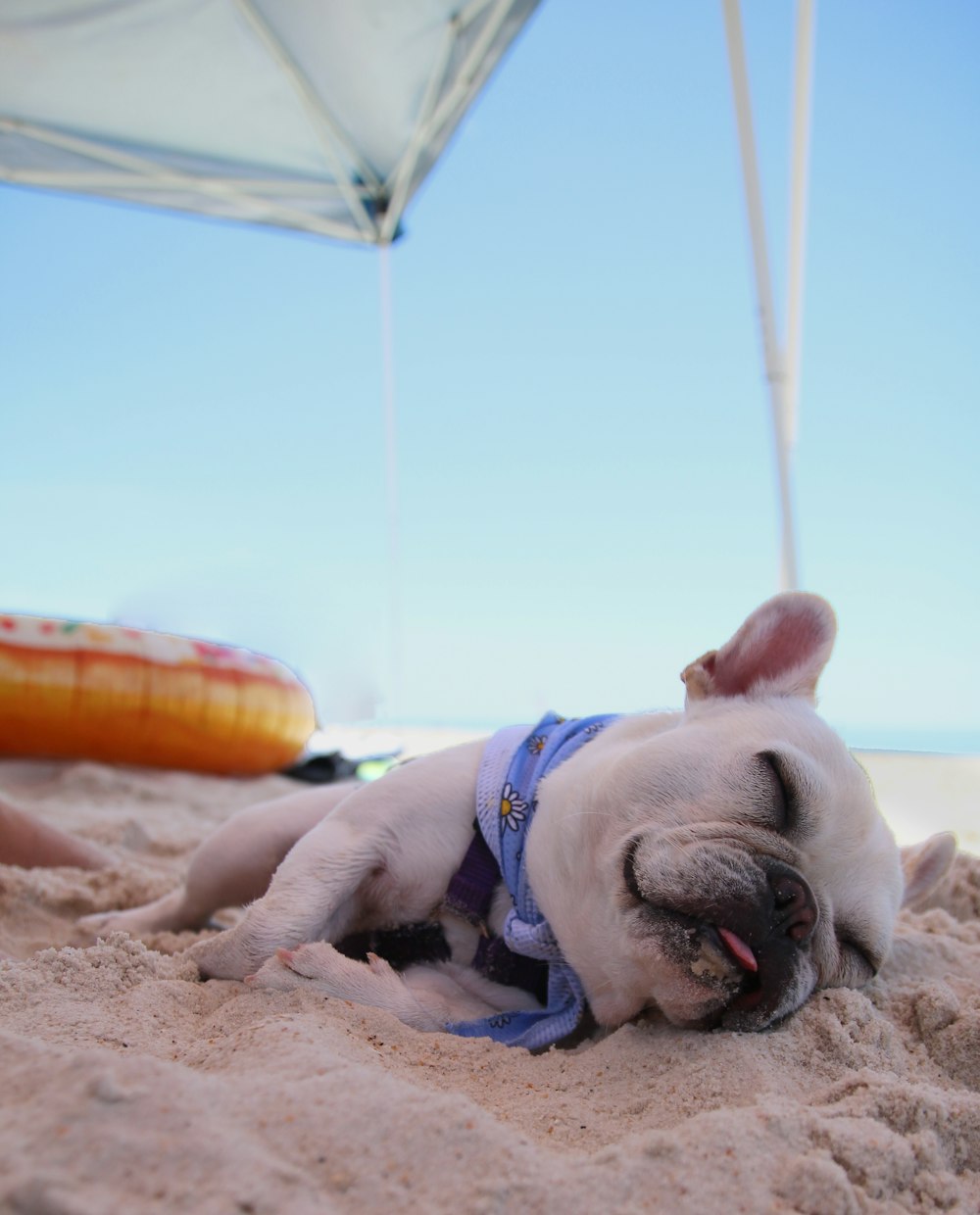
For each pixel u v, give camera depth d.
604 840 0.53
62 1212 0.26
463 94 1.70
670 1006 0.48
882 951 0.53
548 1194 0.31
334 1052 0.41
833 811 0.51
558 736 0.64
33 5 1.43
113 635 1.47
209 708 1.50
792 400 1.35
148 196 1.97
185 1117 0.30
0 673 1.38
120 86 1.64
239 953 0.54
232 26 1.52
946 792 1.51
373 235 2.12
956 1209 0.34
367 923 0.63
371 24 1.54
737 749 0.52
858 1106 0.38
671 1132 0.35
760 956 0.46
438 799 0.62
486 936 0.60
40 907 0.78
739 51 1.31
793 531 1.32
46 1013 0.45
